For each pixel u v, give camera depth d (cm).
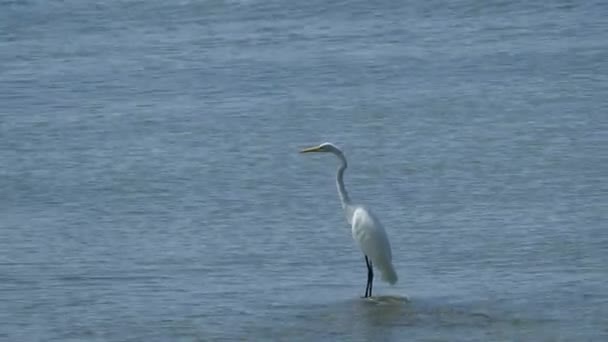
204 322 1702
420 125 3284
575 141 3006
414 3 5350
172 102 3738
